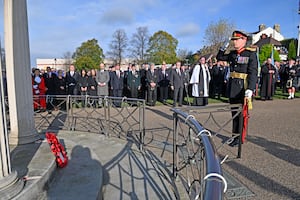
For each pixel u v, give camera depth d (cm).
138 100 547
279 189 332
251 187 339
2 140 246
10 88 409
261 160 438
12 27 405
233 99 547
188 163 328
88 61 3688
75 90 1112
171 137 603
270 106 1072
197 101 1079
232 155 465
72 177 338
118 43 4184
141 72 1289
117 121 759
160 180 371
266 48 2247
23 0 410
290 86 1338
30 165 325
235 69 542
